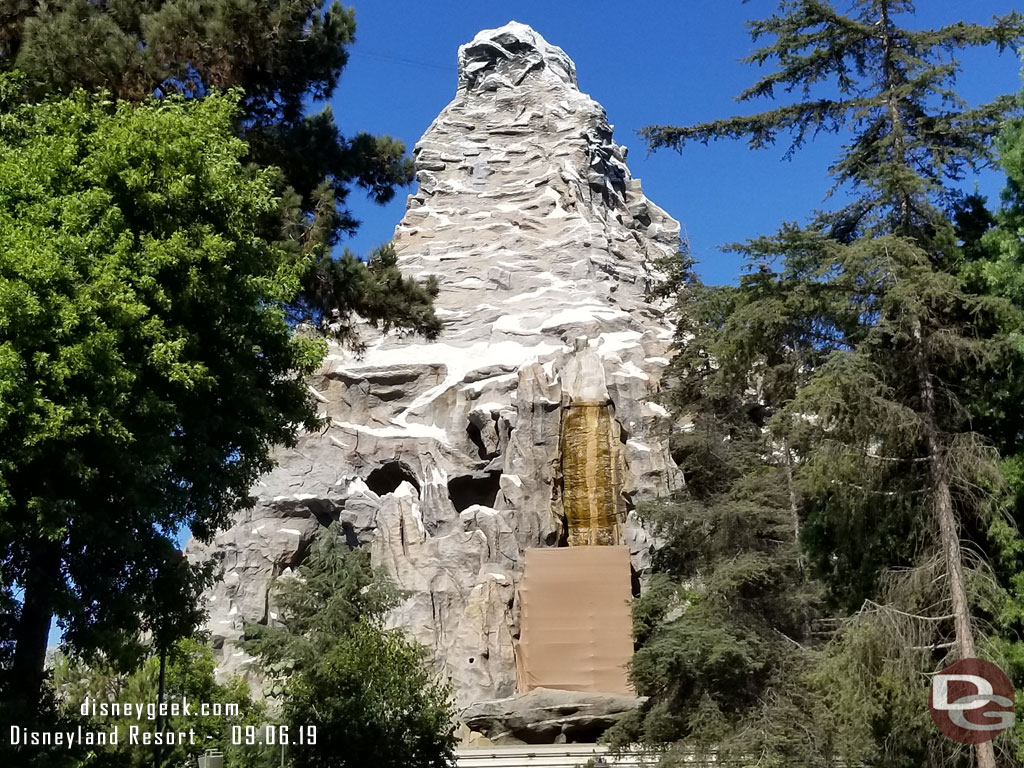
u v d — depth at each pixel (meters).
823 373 20.17
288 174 29.06
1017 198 23.05
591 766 36.25
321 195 27.78
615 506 66.25
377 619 43.19
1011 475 20.88
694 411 39.56
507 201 89.88
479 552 65.19
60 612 19.00
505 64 101.06
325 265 27.34
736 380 23.52
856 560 22.88
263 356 23.25
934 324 21.00
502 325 76.94
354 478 70.25
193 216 21.50
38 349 18.45
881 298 20.45
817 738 27.55
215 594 64.88
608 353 72.00
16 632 20.77
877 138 22.56
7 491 17.78
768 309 21.06
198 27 27.23
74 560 20.45
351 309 29.03
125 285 19.30
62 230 19.38
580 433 67.94
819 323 21.61
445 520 67.62
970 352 20.22
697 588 36.28
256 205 22.69
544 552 62.12
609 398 69.06
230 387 21.78
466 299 80.88
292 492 68.50
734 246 21.70
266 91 30.77
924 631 19.44
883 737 21.28
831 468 19.86
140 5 28.56
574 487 67.00
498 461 69.25
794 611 32.50
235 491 22.67
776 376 23.72
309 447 70.81
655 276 87.69
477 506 67.56
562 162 91.19
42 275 18.30
